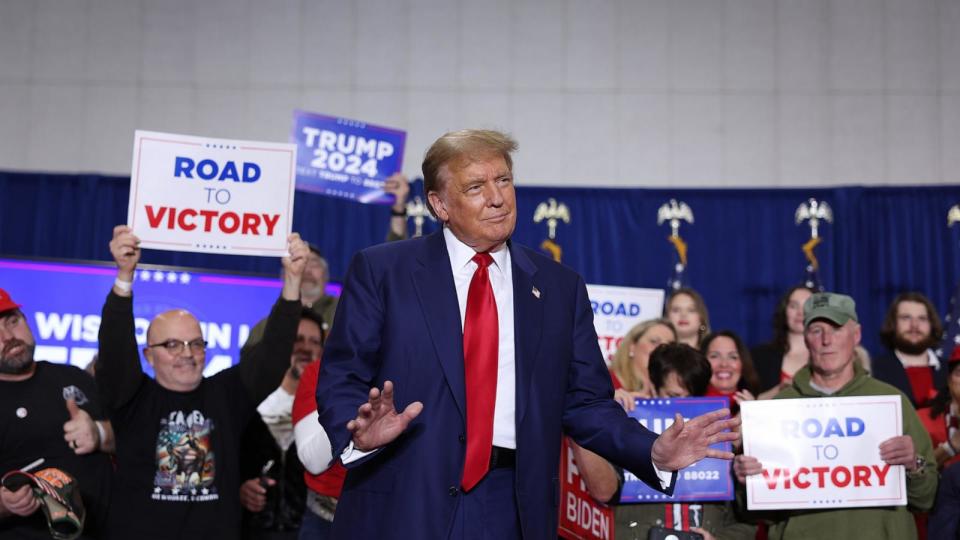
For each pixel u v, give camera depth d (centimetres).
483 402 216
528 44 793
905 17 785
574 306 240
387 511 213
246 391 403
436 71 791
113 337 372
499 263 230
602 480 348
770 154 780
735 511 395
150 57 789
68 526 348
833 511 368
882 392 387
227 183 394
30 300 634
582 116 787
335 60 791
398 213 548
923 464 378
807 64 786
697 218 755
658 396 408
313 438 346
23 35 787
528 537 214
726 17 791
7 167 775
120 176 755
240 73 789
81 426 380
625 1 796
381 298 223
